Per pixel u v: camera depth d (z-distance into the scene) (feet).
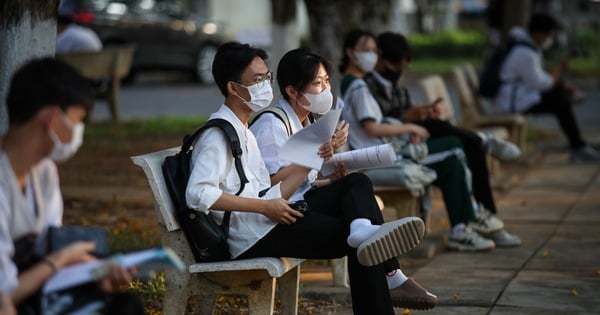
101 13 151.94
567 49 186.29
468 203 50.01
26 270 23.84
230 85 33.01
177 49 159.22
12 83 23.62
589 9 230.27
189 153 32.89
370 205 32.94
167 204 32.30
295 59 36.29
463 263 47.70
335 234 32.65
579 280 43.93
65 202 64.64
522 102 79.41
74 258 23.71
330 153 33.99
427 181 47.73
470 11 290.56
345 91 47.88
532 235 54.60
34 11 39.06
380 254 31.07
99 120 107.55
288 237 32.68
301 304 40.91
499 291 41.93
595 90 144.25
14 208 23.86
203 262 32.71
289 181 34.35
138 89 155.74
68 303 23.21
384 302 32.27
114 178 73.20
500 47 81.25
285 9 77.46
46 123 23.43
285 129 35.96
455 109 122.01
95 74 100.22
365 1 81.10
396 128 47.24
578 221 58.44
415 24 249.75
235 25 222.69
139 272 24.70
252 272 33.19
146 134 95.96
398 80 51.21
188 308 39.50
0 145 23.90
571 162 82.12
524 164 79.82
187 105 133.59
